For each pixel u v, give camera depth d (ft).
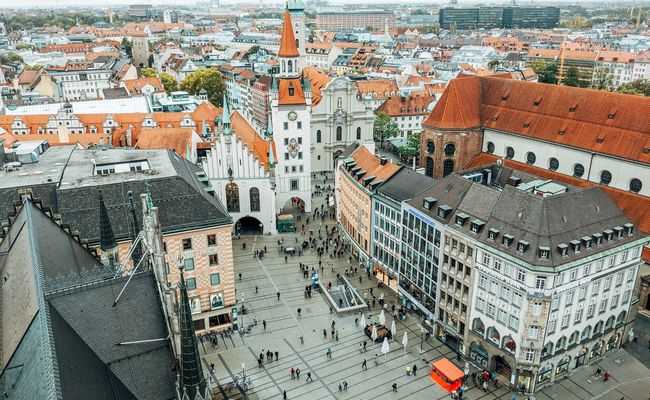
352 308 334.24
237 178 427.74
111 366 152.46
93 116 594.65
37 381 128.88
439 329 313.32
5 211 280.31
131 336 158.71
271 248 418.10
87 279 168.76
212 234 306.96
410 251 331.36
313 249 417.08
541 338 258.37
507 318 267.18
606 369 286.66
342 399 264.72
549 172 415.64
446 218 299.38
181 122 596.70
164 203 300.40
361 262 396.37
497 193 284.82
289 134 473.26
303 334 314.55
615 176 376.07
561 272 250.37
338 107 588.09
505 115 447.42
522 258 254.06
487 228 274.57
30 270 166.40
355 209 398.62
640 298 336.70
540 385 272.31
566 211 265.54
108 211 286.87
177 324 154.10
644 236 285.84
